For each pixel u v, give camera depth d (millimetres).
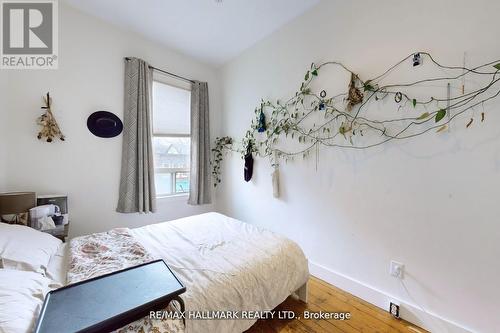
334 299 1907
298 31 2334
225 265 1412
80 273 1207
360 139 1891
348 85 1939
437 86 1486
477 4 1330
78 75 2348
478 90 1343
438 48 1476
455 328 1446
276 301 1512
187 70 3162
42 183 2197
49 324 781
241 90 3100
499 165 1291
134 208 2658
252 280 1386
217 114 3518
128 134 2611
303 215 2377
